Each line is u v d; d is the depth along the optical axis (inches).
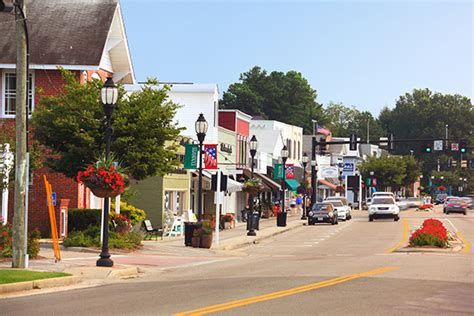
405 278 837.2
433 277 853.8
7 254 968.9
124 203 1556.3
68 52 1502.2
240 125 2741.1
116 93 962.7
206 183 2176.4
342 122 7480.3
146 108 1318.9
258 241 1748.3
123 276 897.5
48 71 1509.6
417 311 585.6
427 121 7126.0
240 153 2728.8
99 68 1544.0
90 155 1315.2
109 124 968.3
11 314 567.2
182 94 2317.9
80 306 610.9
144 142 1310.3
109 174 933.2
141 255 1195.3
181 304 618.2
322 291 707.4
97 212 1405.0
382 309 592.1
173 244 1446.9
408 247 1373.0
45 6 1588.3
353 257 1213.7
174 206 1914.4
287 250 1466.5
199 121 1423.5
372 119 7391.7
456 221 2541.8
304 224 2482.8
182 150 1929.1
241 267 1027.9
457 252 1307.8
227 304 614.2
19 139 851.4
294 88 5595.5
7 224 1027.9
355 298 656.4
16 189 855.7
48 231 1486.2
